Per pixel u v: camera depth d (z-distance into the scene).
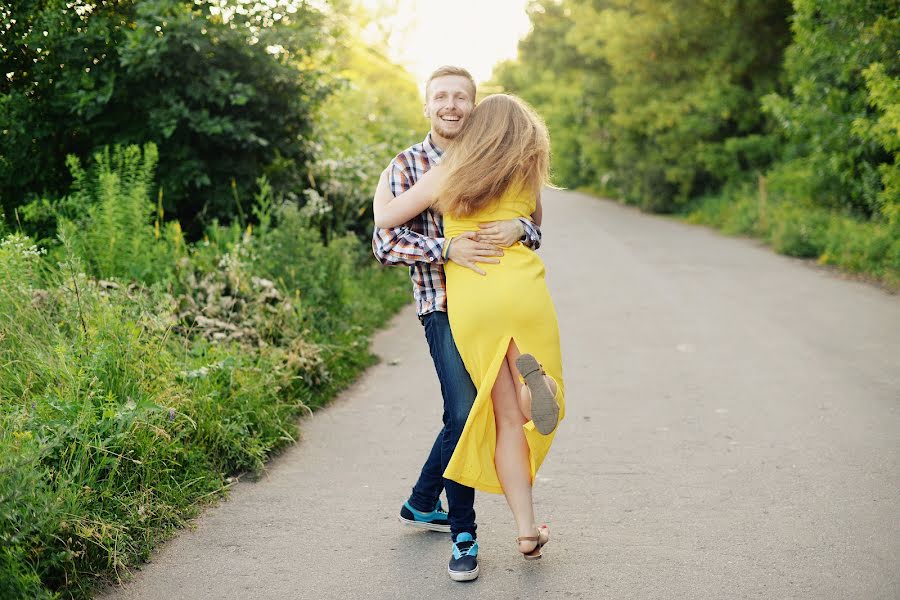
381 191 3.48
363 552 3.69
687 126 22.25
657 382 6.39
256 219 9.29
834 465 4.55
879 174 12.65
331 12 9.77
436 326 3.43
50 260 6.59
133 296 5.45
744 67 21.78
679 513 4.00
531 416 3.16
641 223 20.97
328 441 5.20
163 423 4.21
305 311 6.87
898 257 10.84
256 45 8.84
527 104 3.48
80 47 8.27
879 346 7.25
